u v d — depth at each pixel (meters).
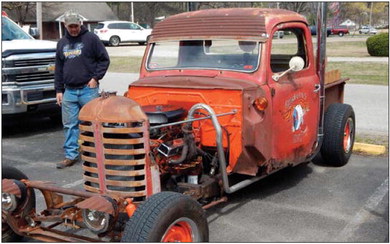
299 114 5.32
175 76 5.11
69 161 6.66
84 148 3.94
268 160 4.77
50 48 8.50
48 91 8.51
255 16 4.94
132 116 3.72
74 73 6.36
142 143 3.76
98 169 3.87
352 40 37.41
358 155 7.20
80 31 6.34
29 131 9.04
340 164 6.50
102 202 3.44
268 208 5.04
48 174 6.34
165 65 5.33
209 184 4.38
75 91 6.45
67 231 4.49
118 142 3.74
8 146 7.88
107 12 50.38
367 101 11.15
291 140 5.19
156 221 3.29
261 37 4.83
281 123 4.96
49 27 46.19
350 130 6.64
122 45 36.62
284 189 5.62
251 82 4.70
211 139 4.52
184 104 4.64
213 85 4.51
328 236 4.38
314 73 5.73
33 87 8.21
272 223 4.66
